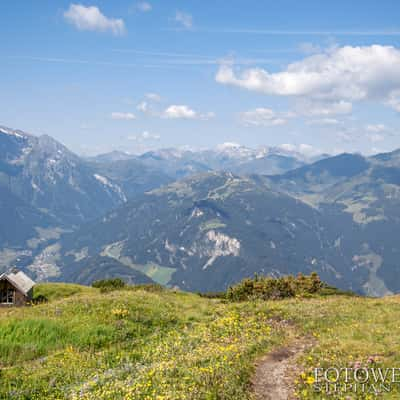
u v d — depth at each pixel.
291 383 18.25
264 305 40.25
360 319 32.28
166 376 17.84
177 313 38.59
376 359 20.08
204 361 20.20
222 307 41.62
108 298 41.91
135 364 21.84
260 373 19.62
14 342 27.58
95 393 17.05
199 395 15.29
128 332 31.31
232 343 25.09
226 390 16.09
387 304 39.69
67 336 29.28
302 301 44.78
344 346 23.03
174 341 27.27
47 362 23.89
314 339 27.20
